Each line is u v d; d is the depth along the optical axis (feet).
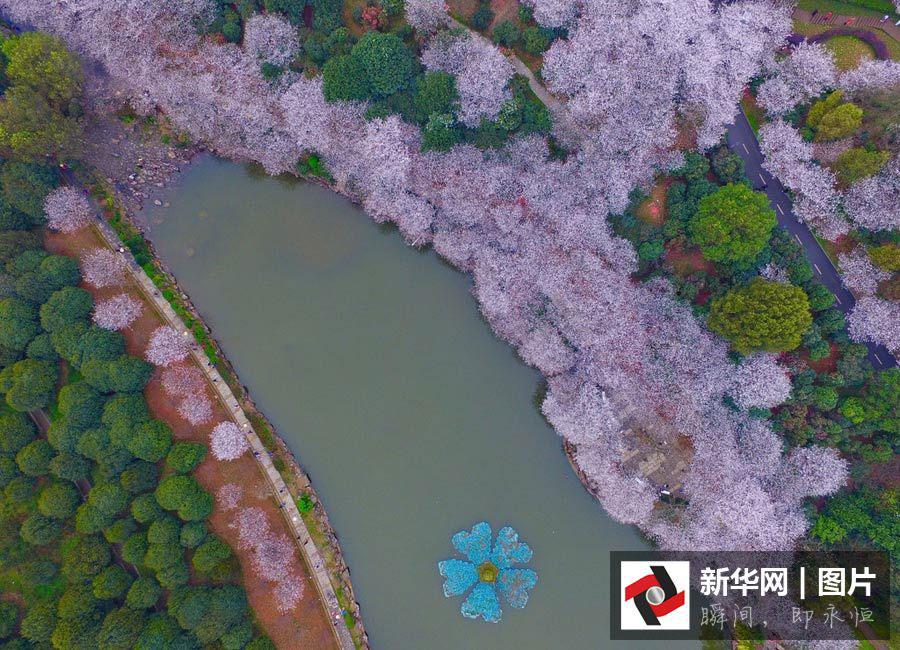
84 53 176.35
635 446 177.88
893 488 165.58
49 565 163.84
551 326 175.94
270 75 175.32
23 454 163.32
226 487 173.17
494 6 177.68
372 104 170.81
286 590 171.22
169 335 177.58
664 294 171.32
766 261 168.86
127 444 165.17
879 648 168.55
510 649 180.14
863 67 164.55
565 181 170.40
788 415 171.42
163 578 162.30
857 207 165.17
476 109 167.22
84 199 179.42
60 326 168.76
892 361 172.45
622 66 165.68
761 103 170.19
